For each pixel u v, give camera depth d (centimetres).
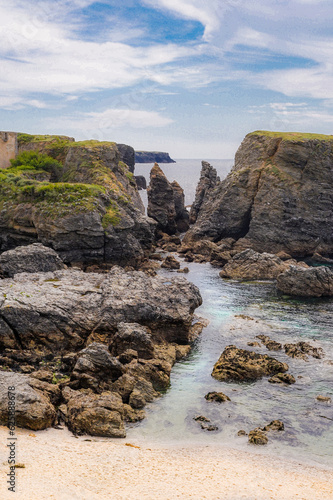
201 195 12031
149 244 8000
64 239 6444
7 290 4203
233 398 3341
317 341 4362
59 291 4272
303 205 8662
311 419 3075
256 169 9119
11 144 9738
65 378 3438
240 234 9288
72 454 2373
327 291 5909
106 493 1925
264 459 2598
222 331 4616
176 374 3725
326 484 2316
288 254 8531
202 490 2078
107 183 8012
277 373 3691
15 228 6750
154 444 2716
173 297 4425
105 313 4050
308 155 8700
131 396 3212
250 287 6366
